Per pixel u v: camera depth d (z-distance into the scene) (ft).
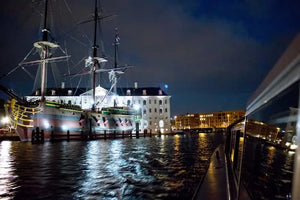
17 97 127.03
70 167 48.11
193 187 33.50
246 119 10.55
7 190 31.19
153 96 298.15
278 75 5.02
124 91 307.37
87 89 294.66
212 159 26.63
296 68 3.96
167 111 298.35
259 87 7.49
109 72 231.09
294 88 4.36
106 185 34.17
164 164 53.01
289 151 5.41
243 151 10.57
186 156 67.67
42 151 78.69
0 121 232.12
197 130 459.73
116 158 62.03
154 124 294.87
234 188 13.43
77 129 154.40
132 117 220.43
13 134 169.48
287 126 5.29
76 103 280.51
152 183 35.40
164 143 126.82
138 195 29.68
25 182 35.37
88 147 96.22
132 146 103.45
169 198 28.73
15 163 52.65
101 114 179.01
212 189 13.67
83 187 32.96
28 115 127.13
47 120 133.90
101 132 177.37
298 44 3.74
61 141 135.13
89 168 47.03
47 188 32.27
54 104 138.41
